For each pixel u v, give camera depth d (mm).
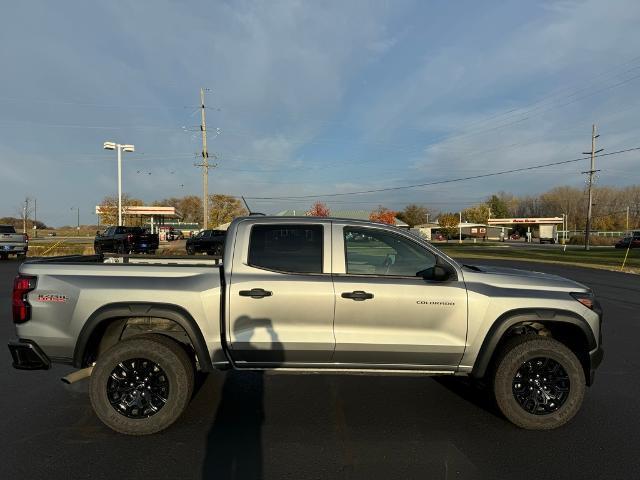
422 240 4555
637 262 28516
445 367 4422
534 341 4379
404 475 3502
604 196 114188
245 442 4035
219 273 4398
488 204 134125
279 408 4820
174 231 68812
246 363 4336
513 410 4336
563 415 4328
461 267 4586
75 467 3588
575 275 20219
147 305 4223
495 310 4363
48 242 47188
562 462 3715
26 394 5164
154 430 4164
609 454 3857
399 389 5449
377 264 4504
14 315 4297
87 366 4484
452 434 4230
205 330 4262
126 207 52719
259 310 4281
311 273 4402
